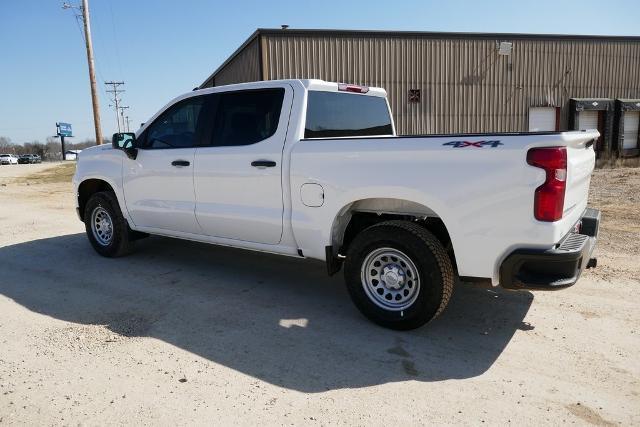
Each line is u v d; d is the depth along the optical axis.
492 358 3.47
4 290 5.06
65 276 5.52
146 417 2.77
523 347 3.63
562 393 3.00
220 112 4.91
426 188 3.56
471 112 22.77
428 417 2.76
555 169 3.17
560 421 2.72
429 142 3.55
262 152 4.46
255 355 3.54
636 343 3.66
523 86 23.22
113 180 5.87
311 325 4.07
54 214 10.47
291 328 4.02
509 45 22.36
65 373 3.27
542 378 3.18
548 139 3.17
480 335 3.85
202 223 5.05
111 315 4.32
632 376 3.19
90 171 6.11
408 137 3.67
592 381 3.13
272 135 4.45
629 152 24.78
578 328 3.94
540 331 3.90
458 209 3.46
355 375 3.24
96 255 6.46
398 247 3.73
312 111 4.54
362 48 20.77
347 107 5.11
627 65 24.31
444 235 3.96
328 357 3.50
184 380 3.18
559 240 3.30
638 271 5.34
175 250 6.59
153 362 3.43
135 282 5.25
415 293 3.76
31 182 21.59
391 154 3.69
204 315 4.30
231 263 5.95
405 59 21.50
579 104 23.55
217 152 4.79
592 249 3.75
